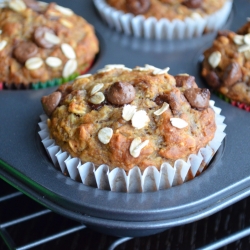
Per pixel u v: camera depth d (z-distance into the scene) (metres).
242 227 0.23
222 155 0.22
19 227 0.24
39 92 0.26
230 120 0.24
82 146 0.20
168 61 0.28
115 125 0.20
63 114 0.21
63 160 0.21
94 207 0.20
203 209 0.20
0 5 0.28
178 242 0.23
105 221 0.20
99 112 0.21
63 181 0.21
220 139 0.22
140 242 0.23
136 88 0.21
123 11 0.31
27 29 0.27
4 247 0.23
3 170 0.22
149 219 0.20
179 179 0.21
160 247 0.23
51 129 0.21
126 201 0.20
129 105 0.21
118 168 0.20
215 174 0.21
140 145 0.20
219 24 0.31
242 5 0.34
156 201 0.20
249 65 0.25
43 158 0.22
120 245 0.23
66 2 0.34
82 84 0.22
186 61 0.28
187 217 0.20
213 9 0.31
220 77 0.26
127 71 0.23
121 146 0.20
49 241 0.23
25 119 0.24
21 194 0.24
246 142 0.23
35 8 0.28
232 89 0.25
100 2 0.32
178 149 0.20
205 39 0.31
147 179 0.21
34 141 0.23
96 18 0.33
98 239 0.23
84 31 0.28
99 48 0.30
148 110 0.21
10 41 0.27
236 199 0.20
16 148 0.22
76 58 0.27
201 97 0.21
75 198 0.20
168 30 0.30
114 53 0.29
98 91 0.21
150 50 0.30
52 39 0.27
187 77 0.22
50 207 0.20
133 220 0.20
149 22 0.30
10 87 0.26
